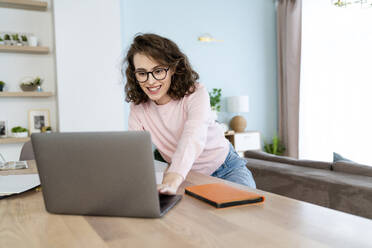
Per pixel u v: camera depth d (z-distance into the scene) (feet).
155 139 4.77
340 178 5.63
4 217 2.54
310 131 15.44
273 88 17.26
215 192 2.81
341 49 13.98
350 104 13.74
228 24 15.71
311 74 15.30
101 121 11.57
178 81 4.16
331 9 14.29
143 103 4.75
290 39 15.96
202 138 3.73
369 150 13.15
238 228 2.07
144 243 1.91
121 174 2.33
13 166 4.99
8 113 11.03
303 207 2.47
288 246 1.76
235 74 15.97
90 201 2.44
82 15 11.22
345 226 2.04
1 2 10.45
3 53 10.90
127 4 13.00
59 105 10.94
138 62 3.84
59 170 2.46
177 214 2.42
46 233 2.15
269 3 17.01
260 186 6.89
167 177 3.21
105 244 1.92
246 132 14.98
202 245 1.84
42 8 11.20
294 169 6.54
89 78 11.36
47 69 11.53
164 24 13.93
